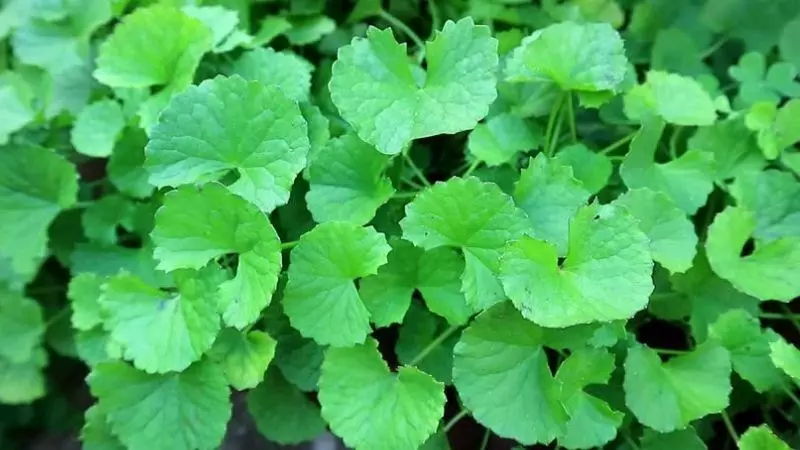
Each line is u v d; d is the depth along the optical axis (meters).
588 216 0.27
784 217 0.31
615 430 0.27
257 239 0.27
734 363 0.29
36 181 0.32
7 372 0.32
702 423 0.31
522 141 0.31
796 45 0.36
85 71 0.35
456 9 0.38
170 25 0.31
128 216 0.33
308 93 0.33
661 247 0.29
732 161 0.33
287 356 0.30
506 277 0.26
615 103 0.34
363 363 0.28
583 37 0.31
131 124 0.32
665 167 0.32
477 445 0.32
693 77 0.36
